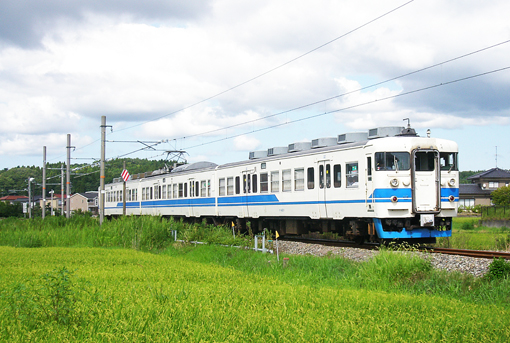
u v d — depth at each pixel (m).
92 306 7.58
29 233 24.64
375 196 16.50
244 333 6.42
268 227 24.17
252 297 8.77
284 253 16.95
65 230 25.44
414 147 16.67
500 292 9.70
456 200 17.12
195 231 21.81
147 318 6.88
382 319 7.13
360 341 6.12
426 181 16.78
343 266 13.38
